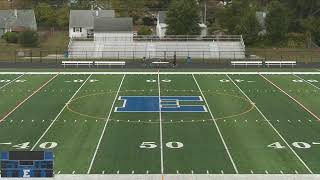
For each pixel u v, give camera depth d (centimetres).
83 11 8762
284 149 2547
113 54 6538
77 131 2867
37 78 4662
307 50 7294
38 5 10112
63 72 5053
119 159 2388
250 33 7769
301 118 3177
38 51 6944
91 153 2475
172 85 4306
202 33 7844
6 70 5172
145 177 2086
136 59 6206
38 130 2884
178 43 6775
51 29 8981
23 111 3344
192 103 3588
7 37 7550
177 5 7544
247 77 4753
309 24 8131
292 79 4659
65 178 2056
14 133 2820
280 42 7912
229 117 3189
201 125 2997
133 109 3400
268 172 2216
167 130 2888
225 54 6606
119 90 4075
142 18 9706
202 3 9725
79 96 3831
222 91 4044
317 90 4116
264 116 3225
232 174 2177
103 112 3312
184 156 2433
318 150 2533
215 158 2405
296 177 2103
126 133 2825
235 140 2702
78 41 6812
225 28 8444
